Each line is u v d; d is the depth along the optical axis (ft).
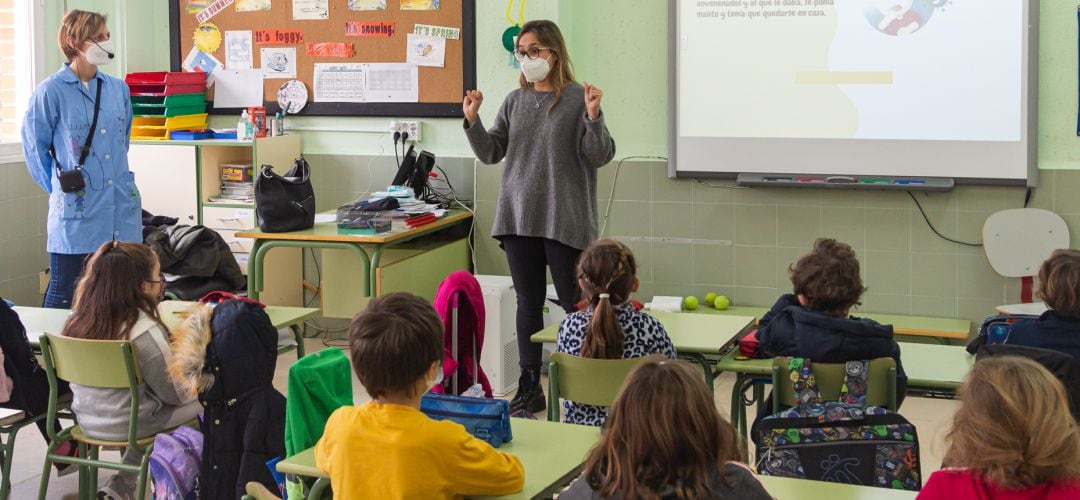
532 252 15.12
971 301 17.88
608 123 19.40
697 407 5.74
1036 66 17.03
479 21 19.61
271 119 20.45
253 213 19.51
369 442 7.23
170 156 19.83
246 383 10.20
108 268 10.98
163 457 10.43
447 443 7.17
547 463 7.97
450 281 12.82
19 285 20.08
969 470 5.76
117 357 10.78
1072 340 9.87
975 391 5.71
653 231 19.26
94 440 11.25
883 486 8.23
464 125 14.94
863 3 17.71
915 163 17.78
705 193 18.92
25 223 20.18
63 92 15.55
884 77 17.75
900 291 18.22
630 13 19.06
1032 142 17.16
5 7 20.04
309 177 17.30
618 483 5.77
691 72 18.57
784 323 10.44
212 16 21.13
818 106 18.10
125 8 20.90
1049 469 5.49
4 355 11.46
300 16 20.65
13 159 19.83
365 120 20.62
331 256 19.24
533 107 14.87
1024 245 17.31
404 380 7.23
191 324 10.23
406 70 20.17
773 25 18.13
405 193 18.13
